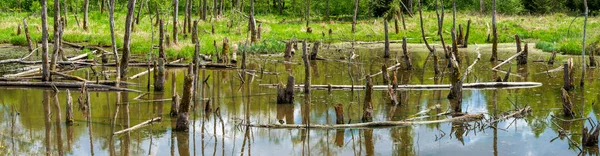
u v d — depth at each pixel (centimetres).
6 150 996
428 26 3716
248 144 1080
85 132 1141
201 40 2928
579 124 1211
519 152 1021
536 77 1889
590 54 2092
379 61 2408
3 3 4809
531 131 1162
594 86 1666
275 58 2519
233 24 3859
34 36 2944
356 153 1022
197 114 1320
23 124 1201
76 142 1069
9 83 1662
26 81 1706
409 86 1656
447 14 4400
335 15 5531
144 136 1119
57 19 1725
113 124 1209
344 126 1188
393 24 3900
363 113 1246
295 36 3219
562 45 2642
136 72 2008
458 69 1480
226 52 2283
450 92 1499
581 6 4812
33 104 1414
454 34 2183
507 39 3259
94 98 1504
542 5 4859
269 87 1709
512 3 4806
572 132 1149
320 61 2419
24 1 5059
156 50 2511
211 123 1237
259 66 2230
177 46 2600
